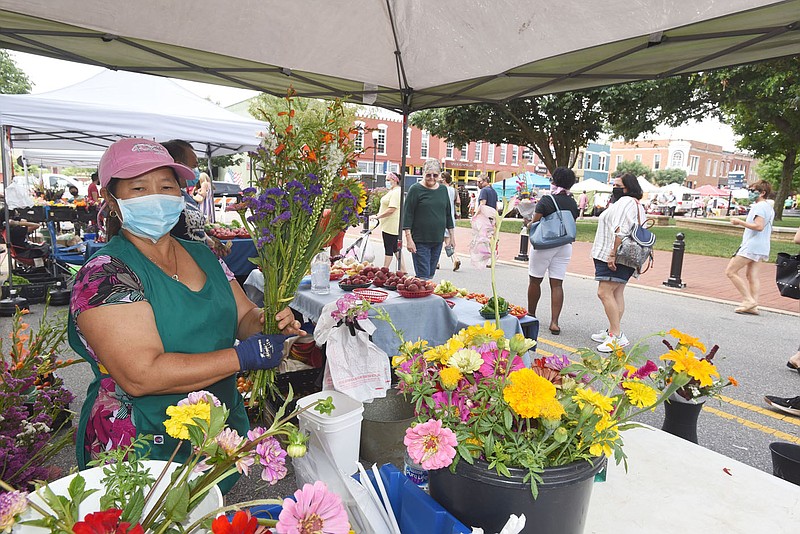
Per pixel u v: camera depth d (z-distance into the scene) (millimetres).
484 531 986
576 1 2287
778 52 2545
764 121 15305
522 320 3605
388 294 3555
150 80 6840
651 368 1143
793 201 46062
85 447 1730
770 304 7336
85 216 8258
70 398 1966
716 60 2744
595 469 985
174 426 764
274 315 2041
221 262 2064
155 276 1604
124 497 753
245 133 6863
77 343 1694
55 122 5562
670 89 13219
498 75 3342
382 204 8383
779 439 3346
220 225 6562
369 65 3453
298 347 3305
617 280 4980
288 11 2676
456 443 939
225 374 1633
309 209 2031
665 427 2730
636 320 6281
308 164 2121
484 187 9523
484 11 2625
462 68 3307
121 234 1666
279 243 2033
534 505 953
